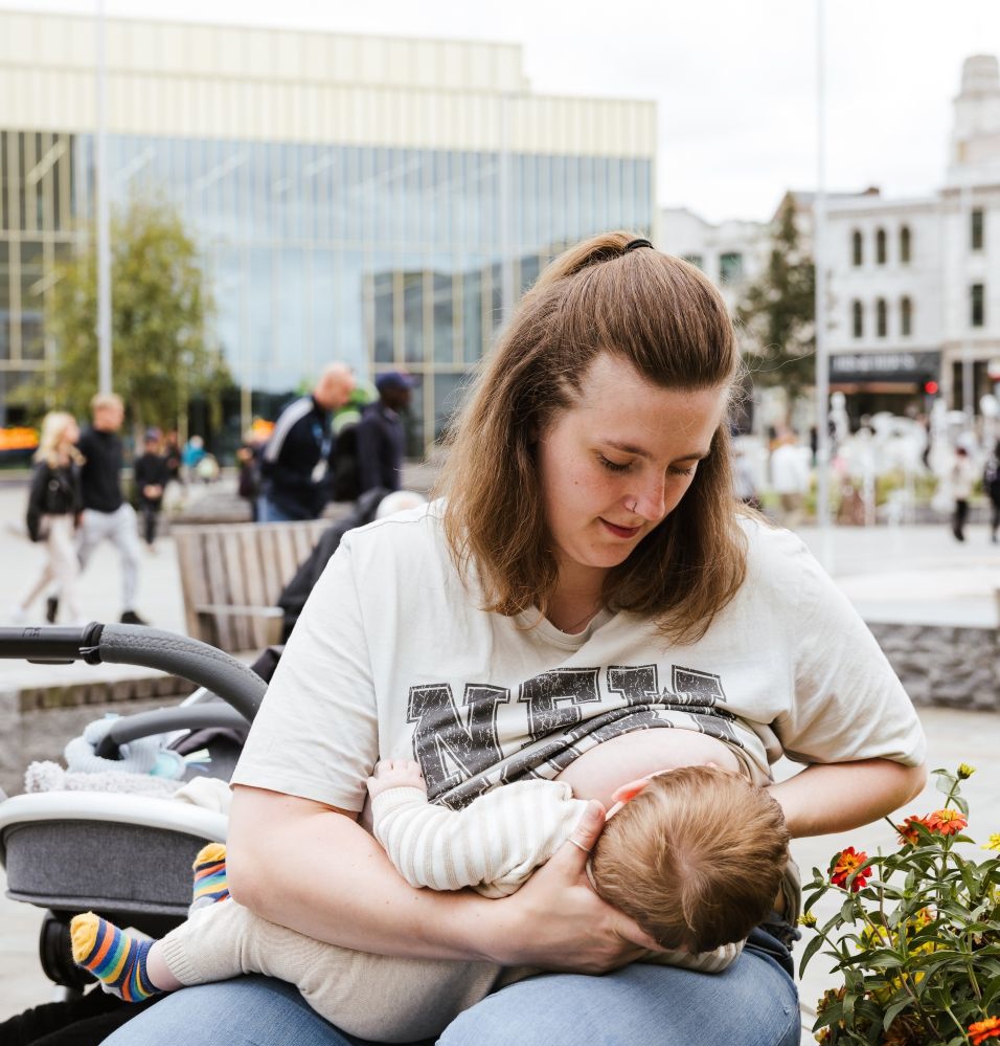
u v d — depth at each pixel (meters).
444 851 1.70
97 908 2.33
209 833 2.23
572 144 62.34
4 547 24.84
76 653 2.17
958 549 21.81
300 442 9.77
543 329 1.82
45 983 3.81
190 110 59.56
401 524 1.95
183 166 59.59
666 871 1.61
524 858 1.69
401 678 1.89
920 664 7.95
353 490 9.77
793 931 2.04
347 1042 1.85
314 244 61.06
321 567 6.61
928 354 64.44
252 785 1.85
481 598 1.89
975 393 64.38
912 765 2.02
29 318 58.72
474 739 1.86
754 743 1.91
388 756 1.88
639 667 1.90
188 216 59.59
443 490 1.95
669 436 1.73
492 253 62.12
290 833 1.82
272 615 7.95
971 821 4.99
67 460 11.93
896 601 10.94
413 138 61.47
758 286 40.72
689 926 1.62
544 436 1.83
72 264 43.03
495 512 1.84
